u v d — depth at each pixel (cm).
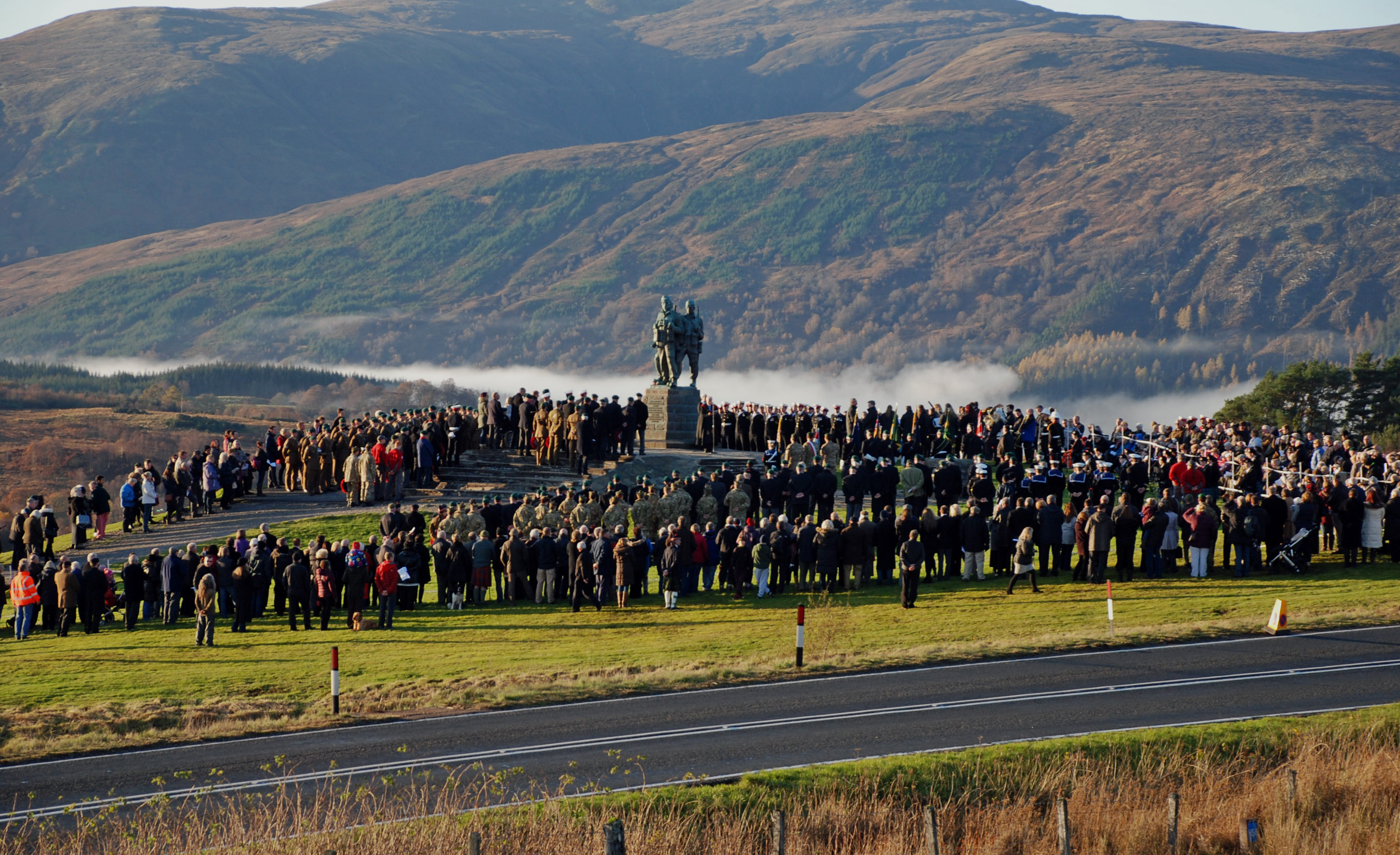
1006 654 5631
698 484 8212
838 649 5831
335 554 7244
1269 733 4469
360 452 9819
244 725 4850
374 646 6284
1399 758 4350
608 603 7262
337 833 3697
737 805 3938
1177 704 4806
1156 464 10256
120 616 7481
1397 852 3962
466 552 7194
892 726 4631
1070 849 3806
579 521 7756
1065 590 6962
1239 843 4019
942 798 4103
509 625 6681
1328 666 5234
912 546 6669
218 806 3994
